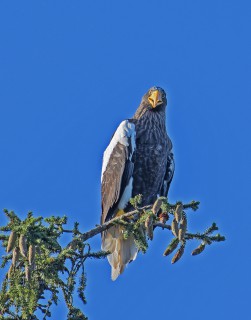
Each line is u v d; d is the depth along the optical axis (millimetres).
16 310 9570
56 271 9812
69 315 10016
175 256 11250
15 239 9070
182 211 10766
